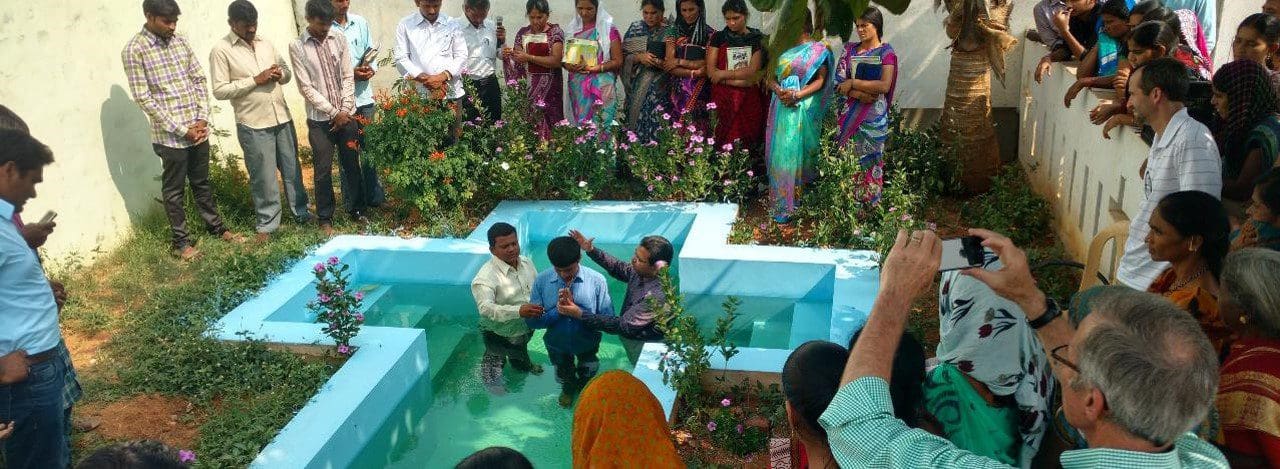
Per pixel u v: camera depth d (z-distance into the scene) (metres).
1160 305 1.73
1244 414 2.35
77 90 7.18
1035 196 7.66
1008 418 2.68
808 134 7.39
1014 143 9.12
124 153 7.70
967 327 2.67
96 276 6.97
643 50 8.38
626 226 7.79
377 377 5.13
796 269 6.61
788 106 7.29
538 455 4.85
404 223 7.99
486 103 8.62
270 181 7.62
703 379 4.98
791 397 2.19
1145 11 5.66
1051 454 2.71
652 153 8.13
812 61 7.20
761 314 6.58
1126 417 1.61
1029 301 2.11
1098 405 1.66
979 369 2.66
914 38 8.93
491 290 6.14
